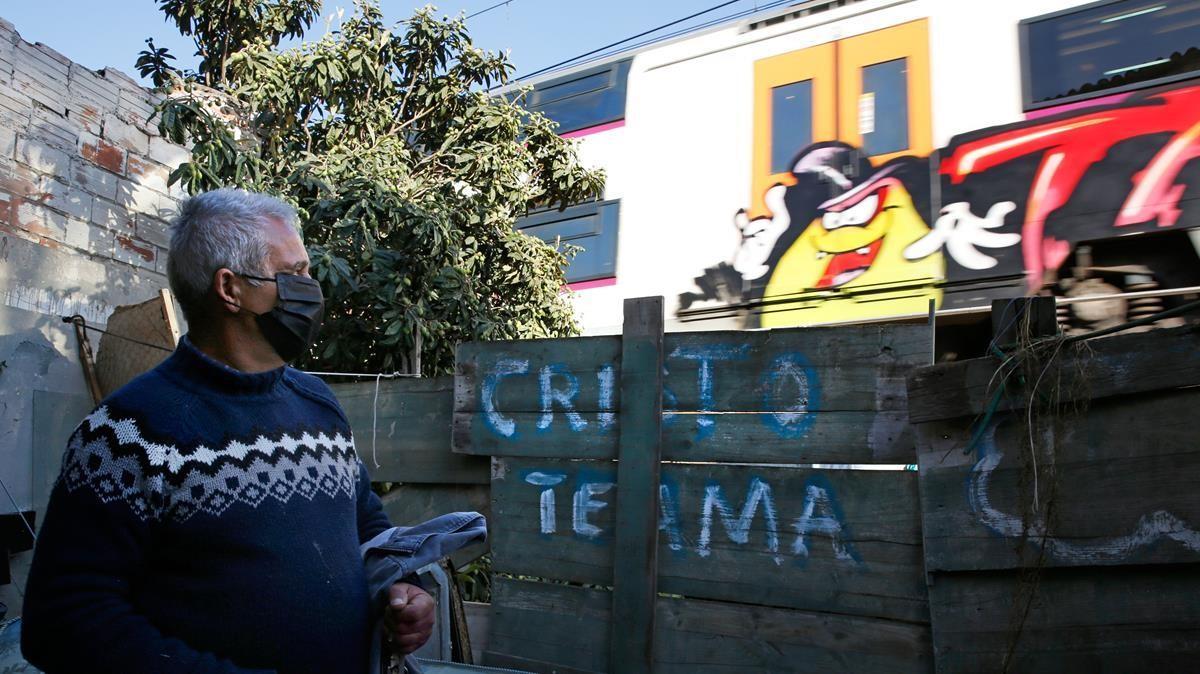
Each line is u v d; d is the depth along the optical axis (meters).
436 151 6.63
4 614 3.59
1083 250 5.70
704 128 7.56
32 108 4.41
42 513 4.09
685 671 2.84
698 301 7.28
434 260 5.43
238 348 1.45
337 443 1.53
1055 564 2.32
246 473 1.31
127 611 1.20
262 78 5.74
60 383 4.29
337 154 5.74
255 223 1.46
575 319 7.14
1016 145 6.03
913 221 6.34
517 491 3.31
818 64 7.01
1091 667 2.27
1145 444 2.25
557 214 8.34
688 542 2.93
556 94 8.63
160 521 1.25
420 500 3.63
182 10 7.12
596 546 3.11
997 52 6.24
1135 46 5.74
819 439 2.81
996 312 2.54
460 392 3.49
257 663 1.27
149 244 5.03
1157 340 2.24
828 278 6.64
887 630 2.60
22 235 4.29
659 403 3.04
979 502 2.46
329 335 5.30
